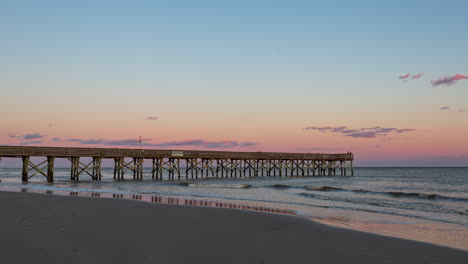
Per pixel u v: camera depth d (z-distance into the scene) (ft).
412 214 55.57
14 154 121.70
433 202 74.08
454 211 58.95
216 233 35.73
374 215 54.29
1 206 48.83
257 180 169.68
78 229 34.60
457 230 42.70
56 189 91.61
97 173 146.82
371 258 28.45
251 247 30.40
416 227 44.50
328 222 46.57
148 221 40.73
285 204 67.97
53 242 29.17
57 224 36.50
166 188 111.65
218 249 29.37
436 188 124.57
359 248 31.32
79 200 57.88
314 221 43.50
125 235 32.96
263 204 67.56
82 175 229.66
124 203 55.62
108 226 36.81
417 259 28.48
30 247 27.37
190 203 65.82
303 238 34.58
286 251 29.58
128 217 42.96
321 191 103.45
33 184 115.96
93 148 141.49
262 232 36.94
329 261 27.32
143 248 28.66
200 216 45.44
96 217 41.98
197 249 29.14
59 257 25.14
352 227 43.57
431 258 28.78
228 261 26.17
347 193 97.04
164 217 43.91
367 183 156.56
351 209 60.80
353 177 224.94
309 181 166.91
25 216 40.65
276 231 37.63
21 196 61.72
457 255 29.71
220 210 50.62
